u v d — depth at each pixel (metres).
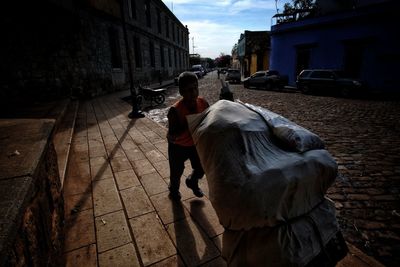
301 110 9.51
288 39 18.58
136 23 19.39
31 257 1.26
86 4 11.30
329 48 15.94
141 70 21.09
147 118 7.96
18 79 7.68
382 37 13.31
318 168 1.37
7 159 1.49
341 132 6.20
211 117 1.51
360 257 2.03
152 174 3.67
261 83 18.62
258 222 1.24
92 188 3.25
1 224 0.89
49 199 1.94
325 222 1.42
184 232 2.36
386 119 7.50
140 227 2.45
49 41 9.09
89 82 12.38
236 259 1.41
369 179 3.66
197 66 43.28
